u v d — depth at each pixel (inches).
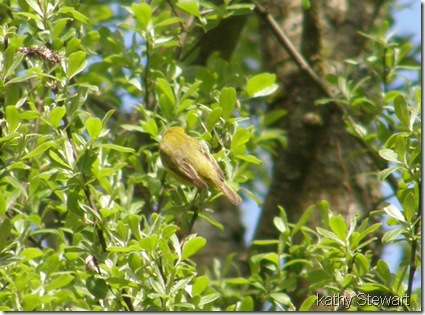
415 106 377.1
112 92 600.1
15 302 356.5
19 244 398.3
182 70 508.1
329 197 594.2
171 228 346.0
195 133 455.2
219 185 413.1
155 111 485.4
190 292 352.5
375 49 536.7
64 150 358.0
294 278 447.2
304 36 622.5
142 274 339.9
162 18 493.0
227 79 494.6
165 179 464.1
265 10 550.6
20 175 453.7
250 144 571.2
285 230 457.1
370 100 536.4
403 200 375.9
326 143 607.5
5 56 359.3
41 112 464.4
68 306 427.5
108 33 500.1
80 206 350.0
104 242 353.1
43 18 415.8
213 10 493.0
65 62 385.4
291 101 639.8
